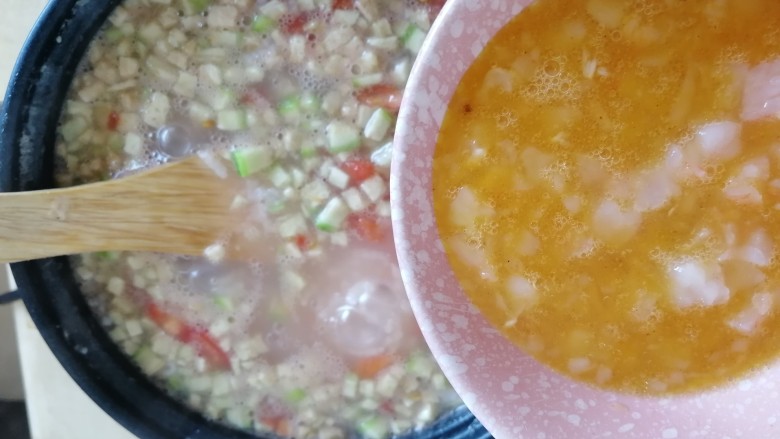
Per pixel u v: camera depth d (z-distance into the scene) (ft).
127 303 1.02
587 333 0.84
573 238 0.83
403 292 1.01
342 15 0.94
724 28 0.76
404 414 1.03
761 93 0.78
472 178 0.80
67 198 0.89
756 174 0.80
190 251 0.98
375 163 0.98
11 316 1.27
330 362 1.04
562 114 0.79
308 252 1.01
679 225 0.82
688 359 0.85
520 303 0.83
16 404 1.31
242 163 0.96
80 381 0.98
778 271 0.83
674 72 0.78
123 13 0.93
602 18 0.76
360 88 0.96
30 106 0.91
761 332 0.84
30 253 0.89
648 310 0.84
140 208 0.93
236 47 0.96
